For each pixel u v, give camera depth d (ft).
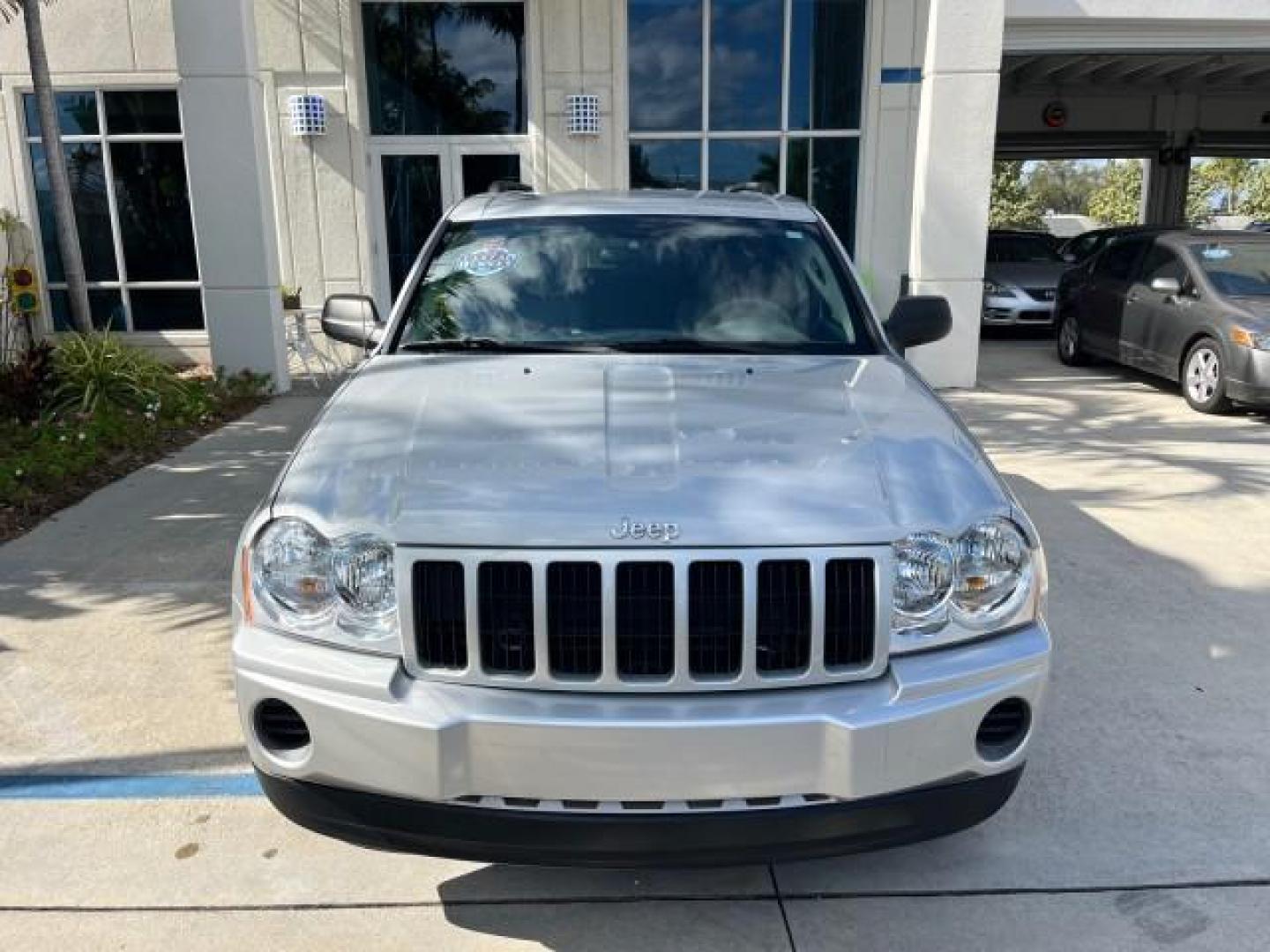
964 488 8.87
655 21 36.86
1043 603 8.91
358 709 7.82
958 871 9.87
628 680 7.88
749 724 7.64
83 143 39.40
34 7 32.22
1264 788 11.23
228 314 34.06
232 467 24.48
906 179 37.04
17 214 39.55
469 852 8.01
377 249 38.86
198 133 32.91
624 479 8.54
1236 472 24.21
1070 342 41.24
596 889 9.63
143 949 8.82
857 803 7.89
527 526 7.98
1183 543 19.13
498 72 37.91
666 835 7.80
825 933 9.07
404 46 37.63
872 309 13.19
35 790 11.15
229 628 15.15
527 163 38.29
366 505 8.42
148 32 37.99
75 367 28.84
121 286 40.55
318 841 10.30
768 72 37.29
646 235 13.64
